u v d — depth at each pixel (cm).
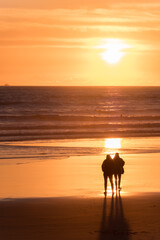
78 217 3894
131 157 9094
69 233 3406
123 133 15362
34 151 10112
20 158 8894
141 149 10731
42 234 3378
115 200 4659
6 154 9519
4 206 4341
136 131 15988
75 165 7925
